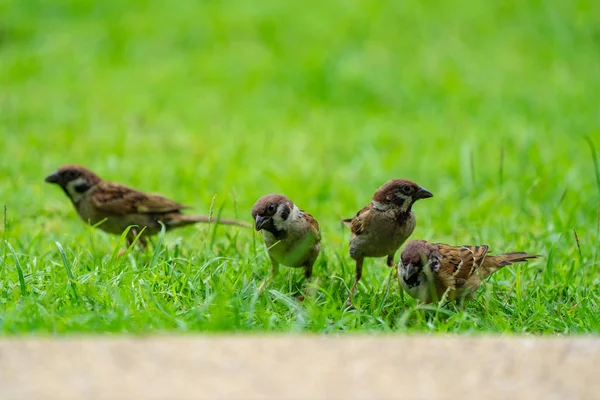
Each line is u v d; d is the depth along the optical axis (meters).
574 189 14.47
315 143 18.02
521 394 6.06
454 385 6.17
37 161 16.19
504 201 14.18
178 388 6.02
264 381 6.15
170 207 12.29
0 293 9.08
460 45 23.95
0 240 11.49
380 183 15.56
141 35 24.83
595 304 9.70
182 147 17.62
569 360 6.58
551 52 23.78
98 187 12.19
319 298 9.73
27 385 6.03
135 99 20.83
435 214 13.67
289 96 21.41
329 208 14.12
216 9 26.30
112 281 9.21
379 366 6.42
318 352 6.63
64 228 12.82
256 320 8.48
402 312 9.34
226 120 19.69
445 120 19.58
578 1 25.89
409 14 25.48
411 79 21.80
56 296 8.85
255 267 10.43
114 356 6.50
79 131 18.41
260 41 24.42
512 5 26.05
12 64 22.98
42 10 26.52
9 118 19.06
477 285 9.51
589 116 19.30
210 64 23.00
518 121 19.19
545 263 11.14
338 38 24.12
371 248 10.08
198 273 9.52
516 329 8.82
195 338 6.84
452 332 8.55
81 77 22.45
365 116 20.19
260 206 9.76
